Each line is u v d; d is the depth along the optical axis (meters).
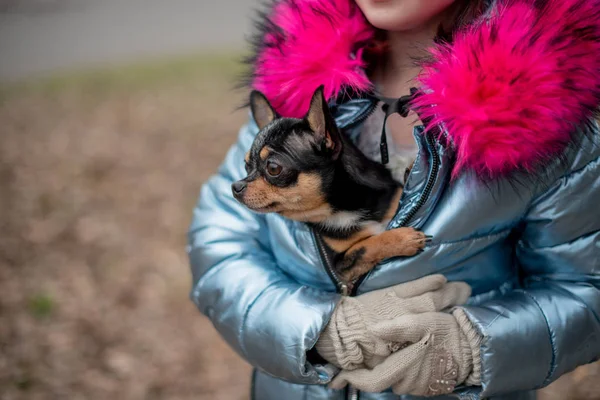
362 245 1.74
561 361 1.68
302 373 1.65
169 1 21.09
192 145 8.11
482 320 1.63
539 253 1.75
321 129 1.77
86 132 8.60
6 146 8.07
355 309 1.69
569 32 1.60
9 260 5.46
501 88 1.58
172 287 5.11
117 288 5.09
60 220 6.18
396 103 1.74
